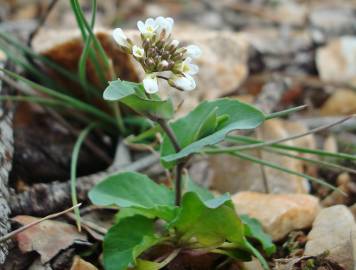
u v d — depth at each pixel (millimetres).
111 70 212
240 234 170
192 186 194
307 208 197
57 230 182
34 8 323
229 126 170
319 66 279
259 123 168
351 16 332
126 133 233
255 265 183
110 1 344
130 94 160
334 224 187
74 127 239
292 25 327
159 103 166
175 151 174
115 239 178
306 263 180
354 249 178
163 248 183
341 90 267
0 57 231
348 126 246
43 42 241
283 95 265
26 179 211
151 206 182
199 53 170
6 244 173
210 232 172
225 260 184
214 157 226
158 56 165
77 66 238
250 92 270
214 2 353
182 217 170
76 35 233
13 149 202
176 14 341
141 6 346
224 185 222
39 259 174
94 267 176
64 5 327
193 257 183
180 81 166
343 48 283
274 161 222
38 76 236
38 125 230
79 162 223
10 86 226
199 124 179
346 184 218
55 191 193
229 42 263
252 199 202
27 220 181
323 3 356
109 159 229
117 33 167
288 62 283
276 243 194
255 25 328
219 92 256
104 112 240
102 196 180
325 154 189
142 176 185
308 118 253
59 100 238
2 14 307
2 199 180
